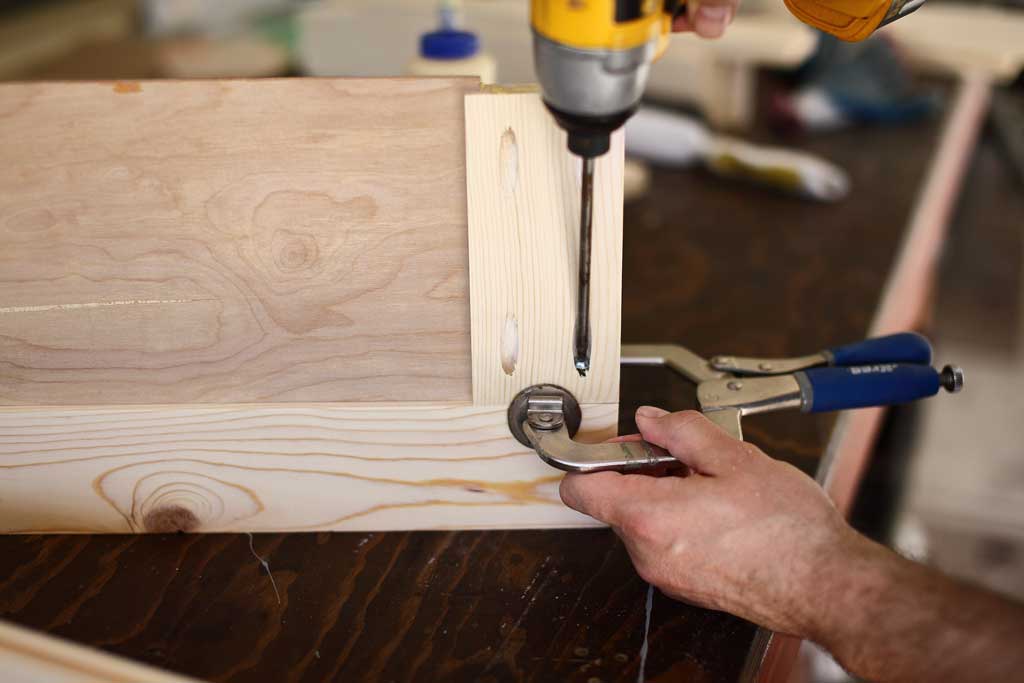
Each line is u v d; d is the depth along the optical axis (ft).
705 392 2.57
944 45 5.69
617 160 2.09
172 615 2.20
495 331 2.23
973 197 6.36
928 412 5.89
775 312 3.60
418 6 4.97
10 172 2.11
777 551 1.96
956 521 5.20
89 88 2.06
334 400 2.32
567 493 2.20
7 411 2.29
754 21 5.19
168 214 2.16
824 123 5.34
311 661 2.07
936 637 1.84
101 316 2.24
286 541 2.45
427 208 2.17
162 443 2.34
